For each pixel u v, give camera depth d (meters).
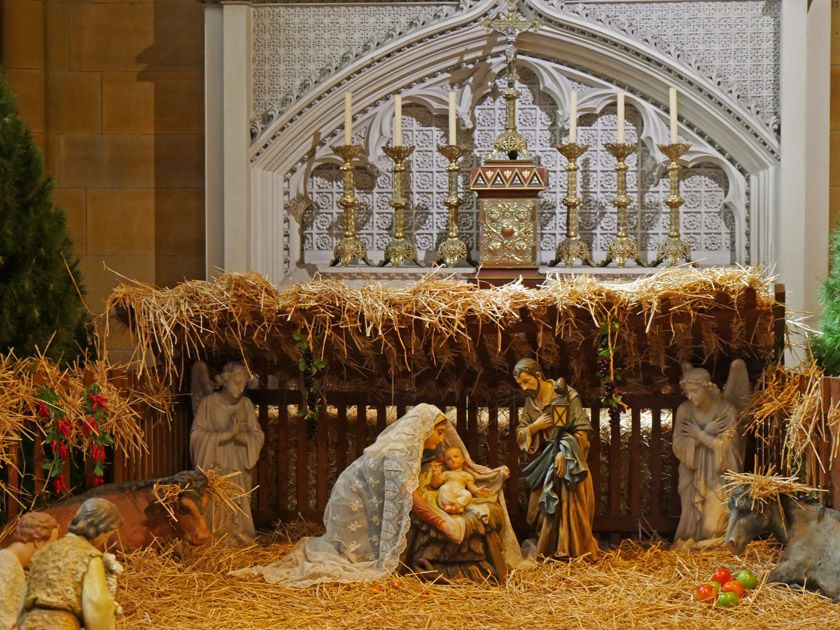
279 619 3.93
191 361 5.31
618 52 6.29
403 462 4.41
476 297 4.67
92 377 4.62
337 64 6.41
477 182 6.03
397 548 4.37
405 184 6.54
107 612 3.05
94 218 6.89
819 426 4.34
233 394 4.95
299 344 4.73
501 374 5.14
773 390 4.84
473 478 4.59
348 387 5.20
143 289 4.88
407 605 4.08
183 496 4.56
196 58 6.83
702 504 4.79
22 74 6.71
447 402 5.25
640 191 6.47
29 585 3.06
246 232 6.38
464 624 3.89
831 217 6.62
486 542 4.41
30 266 4.96
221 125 6.47
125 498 4.51
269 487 5.32
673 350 5.02
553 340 4.88
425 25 6.31
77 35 6.81
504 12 6.30
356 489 4.55
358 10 6.42
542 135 6.51
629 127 6.48
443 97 6.46
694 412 4.83
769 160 6.24
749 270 4.64
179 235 6.89
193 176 6.88
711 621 3.88
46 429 4.29
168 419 5.11
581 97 6.42
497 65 6.44
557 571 4.46
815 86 6.32
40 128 6.79
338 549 4.54
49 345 4.98
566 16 6.26
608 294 4.58
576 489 4.59
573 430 4.62
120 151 6.87
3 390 4.24
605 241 6.50
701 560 4.62
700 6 6.29
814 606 4.00
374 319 4.59
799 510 4.27
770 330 4.79
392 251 6.25
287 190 6.52
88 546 3.14
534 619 3.94
